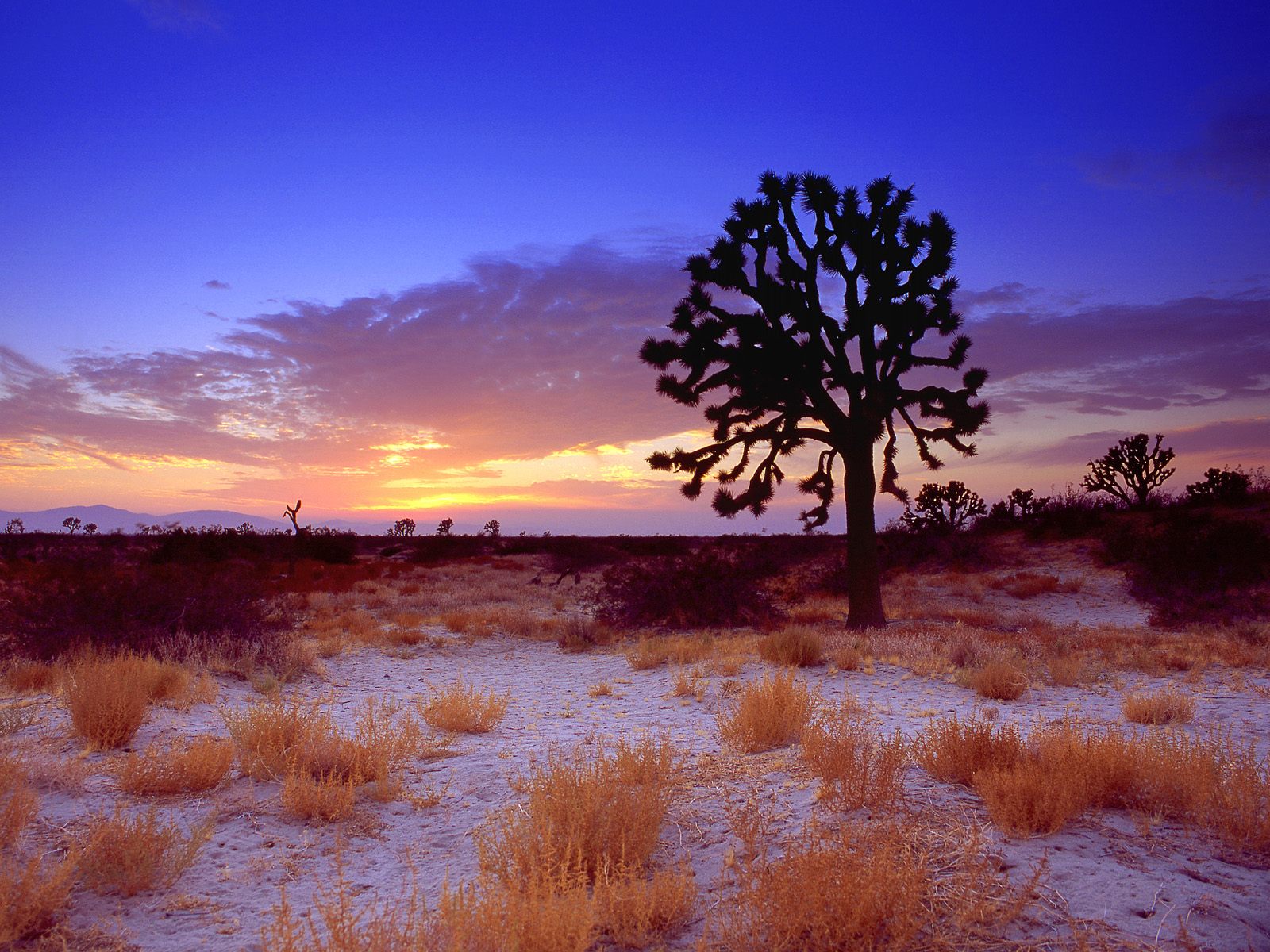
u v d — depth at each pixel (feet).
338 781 17.34
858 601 53.78
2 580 41.19
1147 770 15.20
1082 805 14.26
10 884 11.11
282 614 41.09
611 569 61.57
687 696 31.04
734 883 12.34
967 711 26.40
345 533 133.28
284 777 18.40
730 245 54.54
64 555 46.78
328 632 49.75
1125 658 36.99
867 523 54.39
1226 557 54.49
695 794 16.90
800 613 60.34
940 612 62.64
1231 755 16.21
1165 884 11.52
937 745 17.70
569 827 13.24
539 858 12.39
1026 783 13.87
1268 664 35.60
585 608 68.44
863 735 19.60
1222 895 11.19
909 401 55.77
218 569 40.70
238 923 11.77
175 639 34.60
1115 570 75.92
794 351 54.54
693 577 57.77
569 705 30.40
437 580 96.78
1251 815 13.09
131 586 35.35
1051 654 38.86
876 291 54.60
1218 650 39.27
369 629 53.26
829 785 15.97
